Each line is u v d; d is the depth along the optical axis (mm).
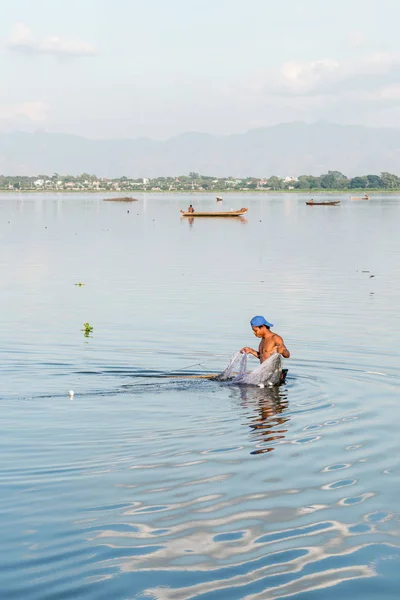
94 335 19562
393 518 8352
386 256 42375
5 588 6887
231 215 94938
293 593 6848
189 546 7695
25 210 117688
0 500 8797
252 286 29344
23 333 19844
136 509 8578
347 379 15133
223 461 10211
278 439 11227
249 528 8109
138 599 6727
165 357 17141
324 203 140125
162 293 27406
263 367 14625
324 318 22234
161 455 10453
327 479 9539
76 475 9641
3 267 36188
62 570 7203
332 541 7812
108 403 13297
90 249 47219
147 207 137500
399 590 6883
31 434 11414
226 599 6734
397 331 20141
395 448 10758
